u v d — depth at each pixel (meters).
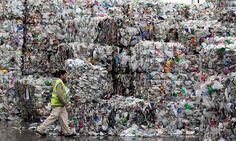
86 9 29.48
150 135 22.48
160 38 26.39
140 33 25.77
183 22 25.34
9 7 28.83
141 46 24.22
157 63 23.84
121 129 22.83
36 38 29.31
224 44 17.62
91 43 25.48
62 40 29.20
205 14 29.89
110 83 24.94
